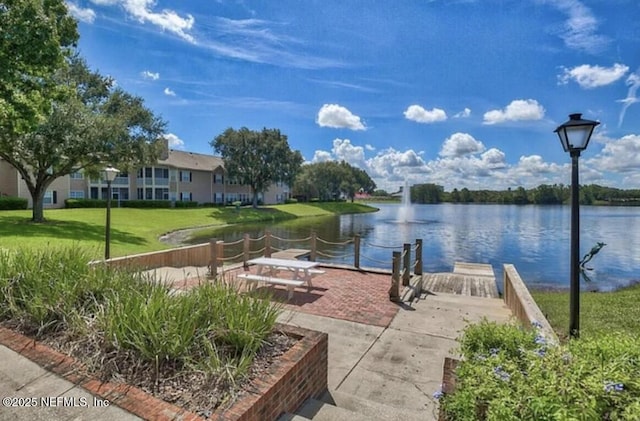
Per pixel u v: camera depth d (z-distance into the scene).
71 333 2.83
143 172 35.94
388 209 58.34
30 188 16.56
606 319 5.98
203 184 41.81
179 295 3.05
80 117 15.15
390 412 2.75
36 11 9.57
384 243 19.09
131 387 2.26
